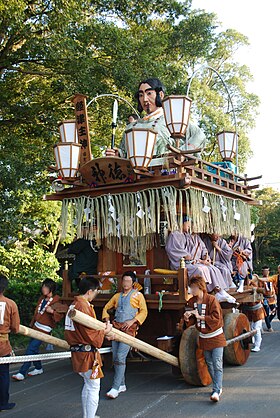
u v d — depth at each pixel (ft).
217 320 18.92
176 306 21.08
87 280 16.74
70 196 24.31
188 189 21.58
